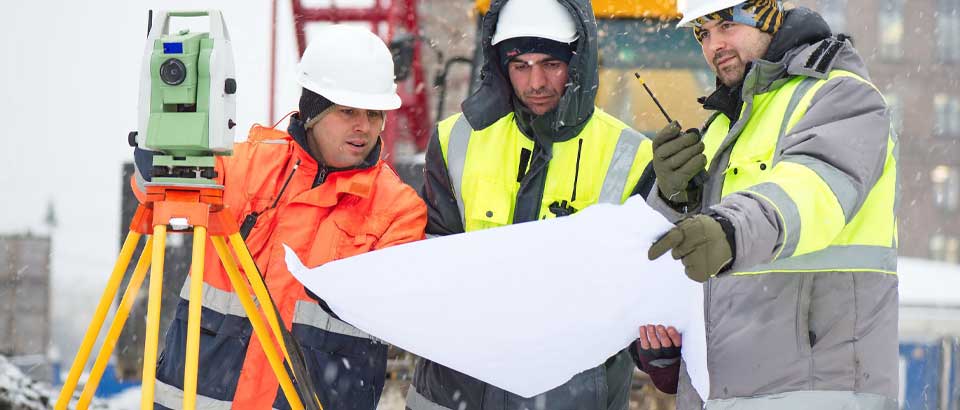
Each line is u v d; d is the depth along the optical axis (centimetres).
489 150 437
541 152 428
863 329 338
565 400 416
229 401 399
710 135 382
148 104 354
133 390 867
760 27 355
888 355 342
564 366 368
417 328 346
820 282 340
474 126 435
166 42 348
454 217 443
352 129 407
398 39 746
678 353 385
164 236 339
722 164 362
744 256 281
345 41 411
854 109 328
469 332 346
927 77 4453
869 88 332
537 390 381
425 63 1022
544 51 418
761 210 287
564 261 311
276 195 415
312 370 403
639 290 326
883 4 4472
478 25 841
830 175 311
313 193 411
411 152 971
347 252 410
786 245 291
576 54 414
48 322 1347
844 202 309
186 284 411
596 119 438
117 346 862
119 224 865
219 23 353
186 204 340
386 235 414
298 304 405
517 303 331
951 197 4359
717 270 278
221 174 412
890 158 345
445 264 318
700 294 321
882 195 342
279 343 368
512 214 436
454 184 439
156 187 345
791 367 340
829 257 340
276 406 402
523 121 434
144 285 845
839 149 316
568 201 430
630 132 438
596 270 314
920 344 858
